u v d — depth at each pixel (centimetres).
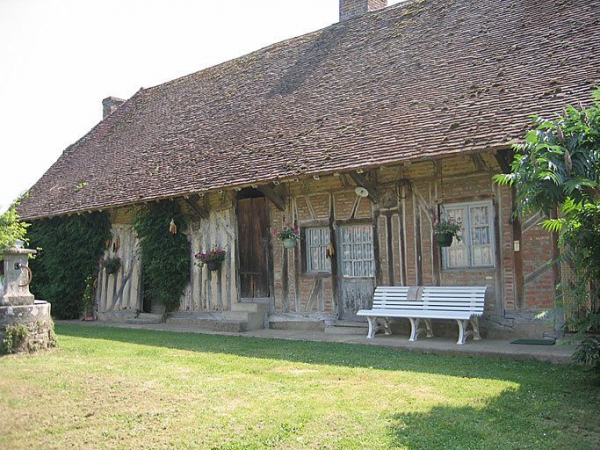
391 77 1141
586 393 546
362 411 506
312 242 1127
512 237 875
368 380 625
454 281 931
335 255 1077
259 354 818
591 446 416
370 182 1018
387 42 1286
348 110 1114
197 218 1317
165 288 1330
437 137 869
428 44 1181
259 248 1209
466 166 925
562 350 741
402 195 992
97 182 1538
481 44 1072
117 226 1477
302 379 638
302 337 1001
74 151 1916
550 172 511
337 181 1076
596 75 823
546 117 782
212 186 1108
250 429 465
